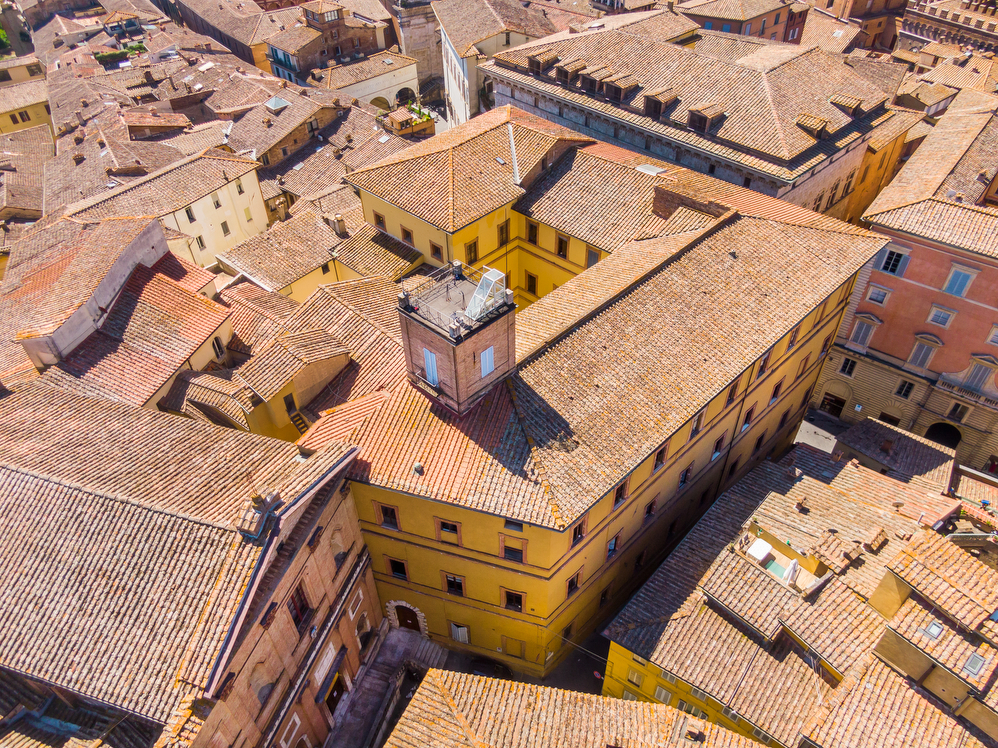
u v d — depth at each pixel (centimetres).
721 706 3158
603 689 3759
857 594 3247
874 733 2798
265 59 11294
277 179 7825
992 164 5222
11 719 2675
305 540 2939
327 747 3609
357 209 6222
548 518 2931
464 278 3447
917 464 4469
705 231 4150
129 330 4144
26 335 3838
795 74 5678
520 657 3888
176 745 2361
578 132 6606
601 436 3238
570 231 4931
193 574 2670
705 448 4059
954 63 8069
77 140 8150
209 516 2795
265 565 2683
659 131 5769
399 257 5197
